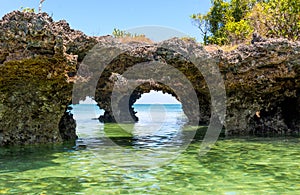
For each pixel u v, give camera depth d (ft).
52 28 36.17
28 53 35.73
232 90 54.24
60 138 48.32
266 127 59.36
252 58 48.39
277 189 24.32
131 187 24.85
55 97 44.52
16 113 43.88
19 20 35.06
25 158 36.11
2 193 23.34
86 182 26.30
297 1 77.51
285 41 47.52
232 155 38.24
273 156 37.52
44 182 26.25
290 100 60.39
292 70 49.11
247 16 97.66
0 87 41.45
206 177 27.94
